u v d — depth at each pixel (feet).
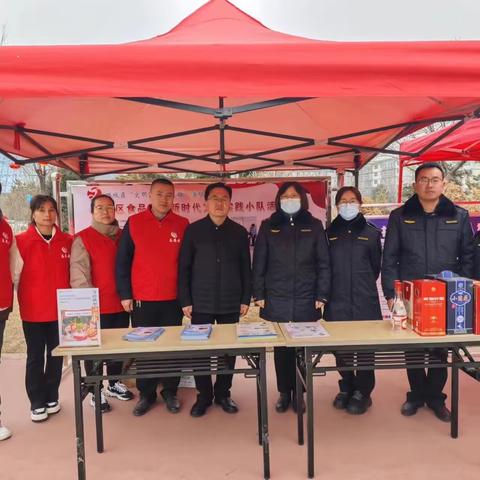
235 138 11.39
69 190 12.69
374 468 7.33
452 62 5.01
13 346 18.47
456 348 7.25
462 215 8.79
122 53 4.99
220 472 7.32
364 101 8.79
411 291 7.30
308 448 7.04
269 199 12.92
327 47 5.05
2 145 9.93
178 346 6.68
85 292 6.73
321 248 8.95
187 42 6.03
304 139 10.27
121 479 7.18
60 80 4.97
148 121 10.09
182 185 12.79
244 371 6.88
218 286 9.16
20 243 8.95
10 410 10.08
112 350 6.61
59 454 8.06
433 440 8.25
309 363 6.88
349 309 9.12
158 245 9.47
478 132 12.42
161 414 9.68
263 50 5.04
